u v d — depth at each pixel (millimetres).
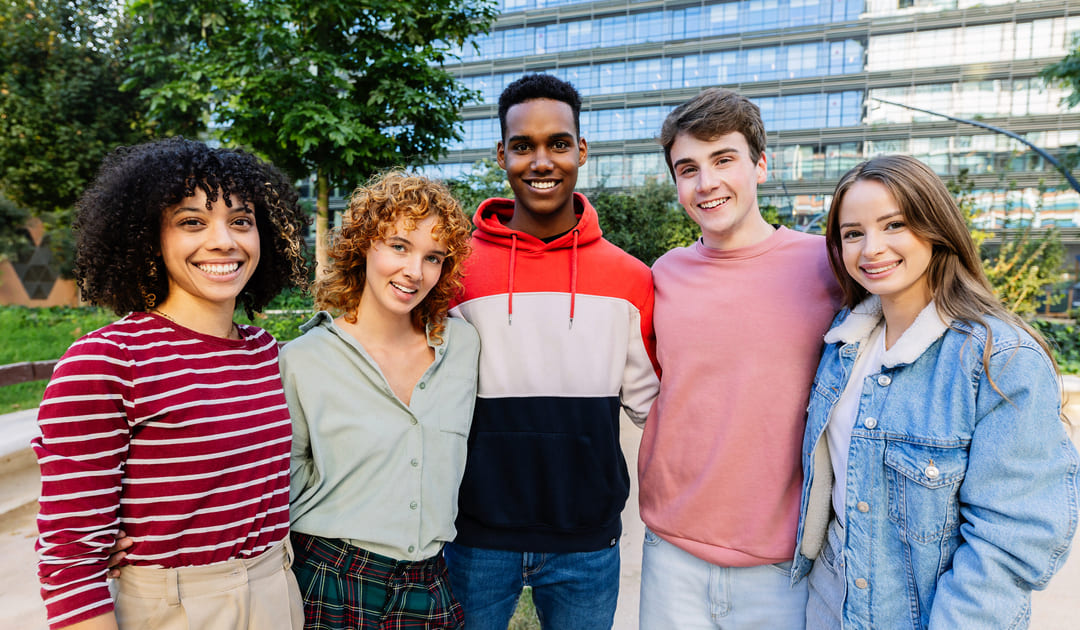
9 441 3617
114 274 1213
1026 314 8789
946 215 1250
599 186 11484
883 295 1381
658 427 1783
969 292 1258
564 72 29234
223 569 1222
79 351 1111
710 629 1697
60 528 1054
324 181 9062
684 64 28344
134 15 9273
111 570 1139
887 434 1289
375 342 1604
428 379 1590
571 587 1785
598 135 28656
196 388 1206
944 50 26594
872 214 1300
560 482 1748
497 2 9562
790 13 27672
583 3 29062
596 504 1763
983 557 1096
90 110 12211
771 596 1632
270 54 7938
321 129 7820
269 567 1315
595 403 1784
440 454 1552
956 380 1202
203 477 1191
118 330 1172
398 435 1491
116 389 1113
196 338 1257
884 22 26734
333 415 1465
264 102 8164
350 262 1597
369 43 8711
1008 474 1099
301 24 8711
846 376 1448
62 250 16219
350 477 1459
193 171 1220
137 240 1201
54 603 1038
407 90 8578
